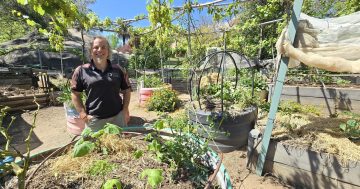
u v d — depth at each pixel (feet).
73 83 9.06
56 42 24.84
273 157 9.48
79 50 49.06
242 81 22.56
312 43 8.32
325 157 8.14
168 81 38.17
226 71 26.37
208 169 4.47
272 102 9.02
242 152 11.84
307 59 8.12
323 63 7.98
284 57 8.64
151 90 23.45
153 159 4.35
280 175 9.39
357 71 7.71
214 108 12.44
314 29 8.24
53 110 23.18
